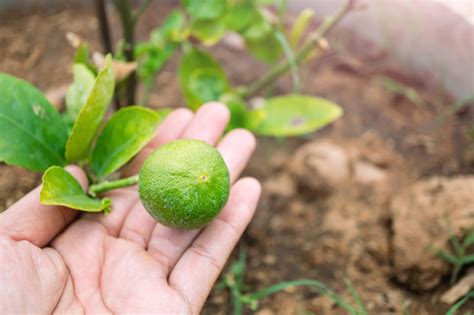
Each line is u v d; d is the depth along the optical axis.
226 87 0.35
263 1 0.35
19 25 0.43
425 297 0.31
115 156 0.27
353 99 0.42
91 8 0.45
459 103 0.41
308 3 0.45
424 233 0.31
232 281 0.32
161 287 0.24
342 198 0.36
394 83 0.43
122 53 0.32
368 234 0.34
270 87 0.41
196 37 0.35
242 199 0.28
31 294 0.22
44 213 0.25
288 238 0.34
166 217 0.23
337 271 0.32
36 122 0.26
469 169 0.37
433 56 0.42
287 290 0.32
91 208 0.24
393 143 0.39
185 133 0.30
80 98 0.27
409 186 0.35
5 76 0.25
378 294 0.31
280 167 0.38
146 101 0.40
